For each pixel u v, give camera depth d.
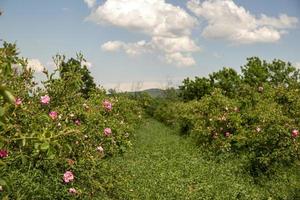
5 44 4.70
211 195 10.59
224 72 29.64
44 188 7.47
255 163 13.15
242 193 10.84
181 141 22.08
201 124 18.53
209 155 16.09
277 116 13.14
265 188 11.71
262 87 17.78
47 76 9.20
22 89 8.09
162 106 45.75
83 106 11.05
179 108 31.41
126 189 10.09
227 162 14.59
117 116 18.67
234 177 12.62
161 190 10.81
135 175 12.05
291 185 11.30
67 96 9.38
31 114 7.41
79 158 8.65
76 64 9.57
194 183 11.85
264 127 13.06
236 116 16.22
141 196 10.26
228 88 28.44
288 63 24.67
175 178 12.13
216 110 17.64
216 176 12.73
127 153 15.95
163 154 17.00
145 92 51.97
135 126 26.83
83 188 8.61
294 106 15.45
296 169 12.77
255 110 15.58
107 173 9.68
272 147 12.95
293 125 13.38
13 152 6.29
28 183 7.04
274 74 24.95
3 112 3.51
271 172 12.75
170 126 34.59
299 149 12.90
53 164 7.70
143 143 21.14
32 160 7.42
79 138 8.70
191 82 38.09
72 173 8.34
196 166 14.15
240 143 14.67
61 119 8.66
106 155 13.80
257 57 26.52
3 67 3.89
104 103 13.12
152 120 46.41
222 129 16.69
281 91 16.12
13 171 6.80
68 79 9.35
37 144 4.28
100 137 11.82
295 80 23.69
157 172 12.95
